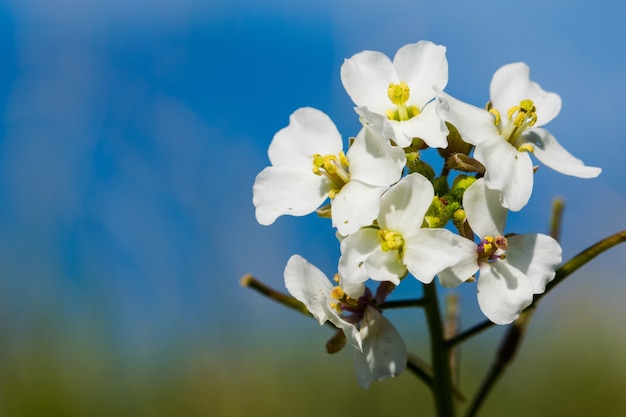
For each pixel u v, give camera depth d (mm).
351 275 174
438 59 187
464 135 179
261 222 184
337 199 179
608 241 183
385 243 175
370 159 179
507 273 176
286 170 186
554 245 177
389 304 186
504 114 186
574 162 185
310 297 177
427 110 184
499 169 178
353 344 175
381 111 186
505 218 177
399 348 177
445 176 182
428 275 173
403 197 175
